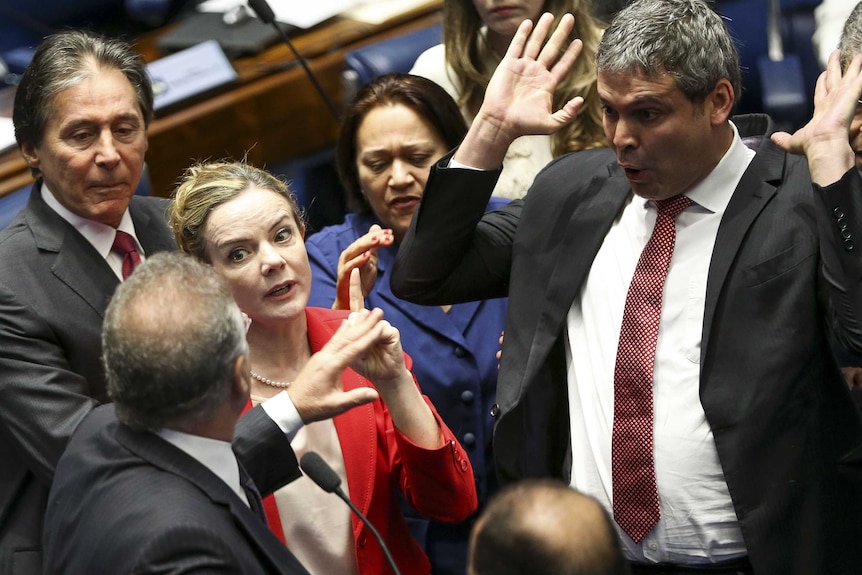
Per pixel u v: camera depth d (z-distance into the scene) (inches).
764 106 536.4
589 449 313.0
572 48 320.5
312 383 289.0
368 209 422.9
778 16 577.3
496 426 317.7
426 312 402.3
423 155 397.1
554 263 320.8
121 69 343.3
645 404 301.0
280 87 581.9
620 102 287.3
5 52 628.1
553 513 202.7
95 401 327.9
